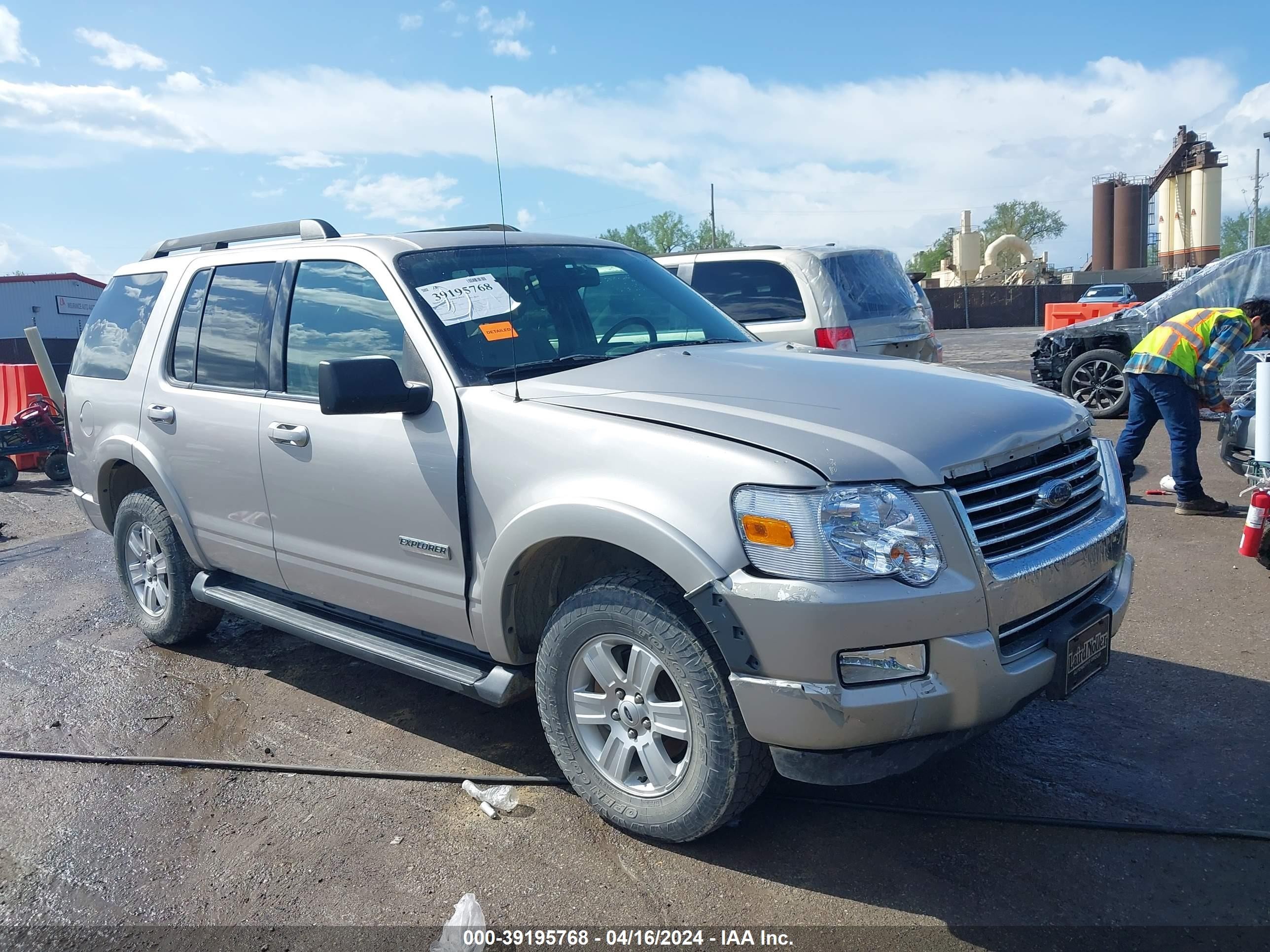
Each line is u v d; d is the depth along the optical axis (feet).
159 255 16.80
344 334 12.34
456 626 11.25
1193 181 216.13
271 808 11.30
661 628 9.25
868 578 8.33
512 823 10.65
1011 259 203.92
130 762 12.64
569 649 10.16
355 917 9.19
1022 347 83.87
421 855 10.14
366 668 15.61
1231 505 22.59
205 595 14.93
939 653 8.49
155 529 15.76
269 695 14.69
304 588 13.29
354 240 12.88
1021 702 9.03
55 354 91.91
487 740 12.75
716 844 10.00
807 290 26.86
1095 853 9.53
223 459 13.78
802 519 8.37
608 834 10.31
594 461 9.60
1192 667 13.69
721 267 28.32
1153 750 11.46
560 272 13.19
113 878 10.08
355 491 11.87
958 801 10.61
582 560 11.18
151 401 15.15
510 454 10.29
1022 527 9.31
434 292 11.79
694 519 8.83
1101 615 9.78
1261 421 18.47
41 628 18.57
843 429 9.00
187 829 10.96
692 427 9.34
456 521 10.84
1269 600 16.12
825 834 10.10
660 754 9.70
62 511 32.17
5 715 14.39
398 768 12.07
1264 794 10.39
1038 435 9.71
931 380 10.64
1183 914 8.59
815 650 8.32
